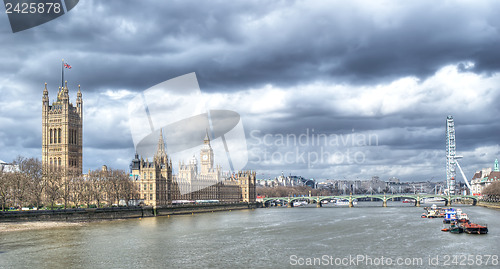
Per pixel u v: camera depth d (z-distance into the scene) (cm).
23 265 14712
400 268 14450
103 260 15500
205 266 14712
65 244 18575
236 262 15312
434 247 17838
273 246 18425
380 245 18488
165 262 15275
